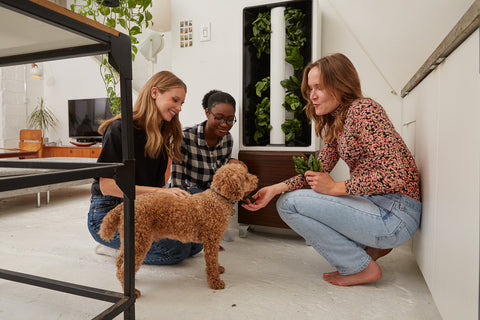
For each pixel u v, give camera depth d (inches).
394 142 50.1
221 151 84.4
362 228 53.2
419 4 82.0
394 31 84.2
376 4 85.2
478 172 29.7
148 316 45.9
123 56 38.5
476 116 30.5
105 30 35.8
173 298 51.6
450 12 80.2
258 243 82.9
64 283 45.4
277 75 84.7
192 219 52.4
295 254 74.2
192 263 67.9
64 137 245.8
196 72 102.2
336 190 53.2
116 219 48.4
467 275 32.0
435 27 81.4
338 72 54.5
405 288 55.6
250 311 47.6
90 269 63.4
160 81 58.3
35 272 61.7
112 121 55.3
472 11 29.0
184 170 78.5
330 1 88.6
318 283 57.8
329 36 89.2
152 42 108.1
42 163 45.6
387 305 49.6
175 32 104.4
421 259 54.2
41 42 37.5
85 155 207.5
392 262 68.2
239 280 59.0
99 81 232.5
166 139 65.0
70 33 34.1
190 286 56.2
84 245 78.2
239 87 87.1
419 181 56.8
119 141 51.9
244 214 86.7
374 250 63.3
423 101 54.8
